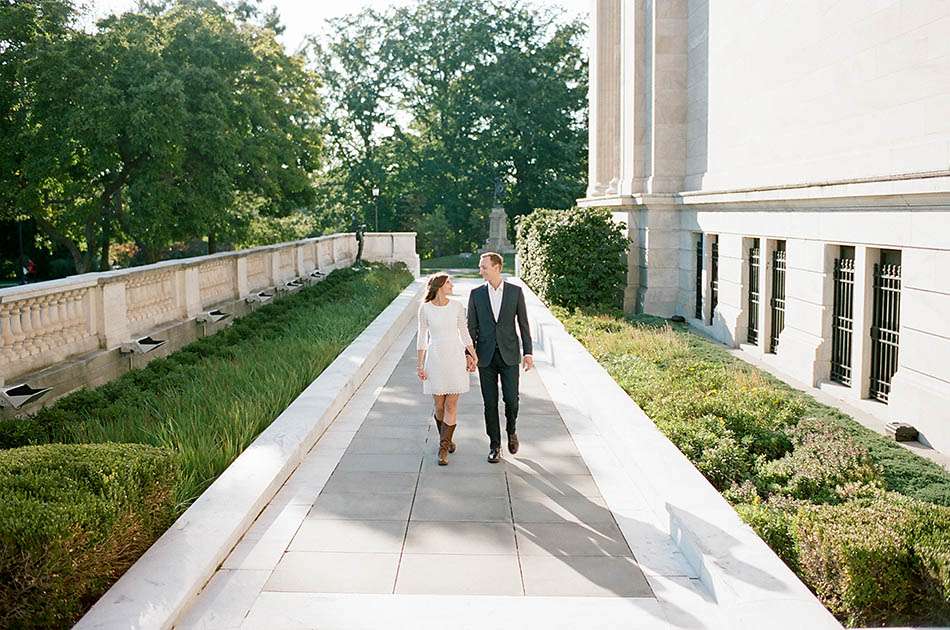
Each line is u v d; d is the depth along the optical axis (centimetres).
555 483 724
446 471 759
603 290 2142
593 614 479
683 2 2105
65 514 450
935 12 1002
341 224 5303
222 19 2375
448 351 772
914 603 484
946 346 941
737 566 496
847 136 1245
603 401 917
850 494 665
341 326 1559
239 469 692
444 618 474
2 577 427
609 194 2502
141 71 1875
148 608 449
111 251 3531
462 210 5409
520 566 548
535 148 5288
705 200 1833
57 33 1961
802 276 1373
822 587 515
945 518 539
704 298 1944
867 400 1148
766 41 1573
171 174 2058
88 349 1126
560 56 5378
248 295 1962
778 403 1010
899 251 1104
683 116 2127
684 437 816
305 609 484
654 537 598
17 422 841
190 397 962
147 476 538
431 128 5447
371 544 585
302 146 2717
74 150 1969
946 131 980
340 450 824
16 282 3566
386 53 5231
